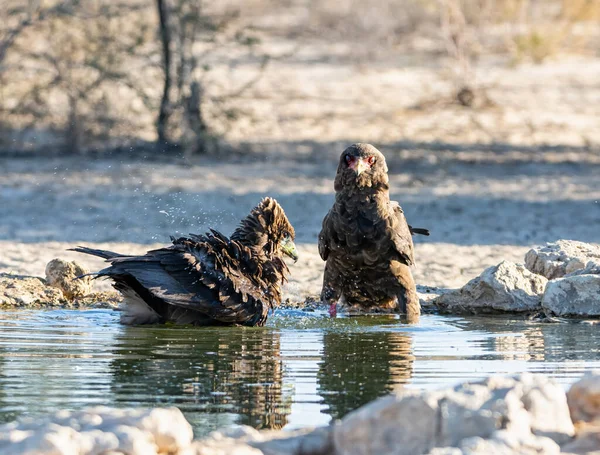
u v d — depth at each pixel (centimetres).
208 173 3503
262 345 1348
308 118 4722
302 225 2673
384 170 1688
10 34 3725
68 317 1576
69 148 3856
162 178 3394
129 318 1515
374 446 791
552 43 6438
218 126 4388
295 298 1836
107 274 1462
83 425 800
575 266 1827
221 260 1505
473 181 3447
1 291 1739
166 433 800
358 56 6556
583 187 3344
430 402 791
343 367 1195
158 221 2684
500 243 2458
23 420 865
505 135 4409
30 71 4106
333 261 1725
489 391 820
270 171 3588
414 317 1670
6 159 3681
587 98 5356
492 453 739
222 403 1020
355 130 4484
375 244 1672
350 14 6862
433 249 2370
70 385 1082
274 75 5822
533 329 1516
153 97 4109
